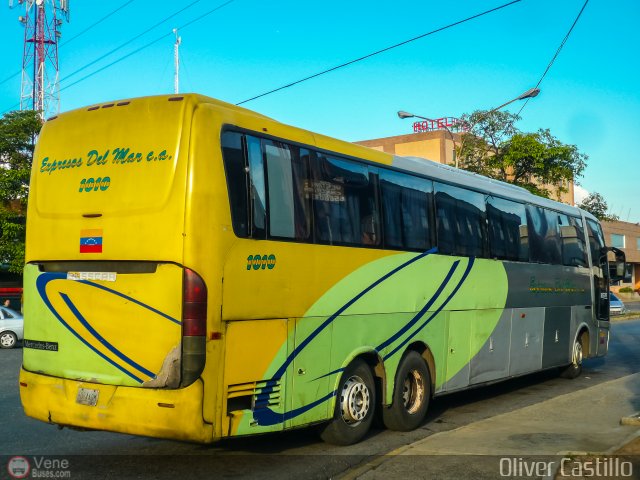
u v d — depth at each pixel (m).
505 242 11.52
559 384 14.00
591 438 8.20
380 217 8.43
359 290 7.95
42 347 6.83
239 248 6.40
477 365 10.53
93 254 6.50
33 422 9.09
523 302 12.05
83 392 6.45
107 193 6.53
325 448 7.88
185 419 5.93
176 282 6.05
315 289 7.29
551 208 13.58
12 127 26.38
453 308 9.91
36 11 33.50
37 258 6.93
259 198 6.70
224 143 6.43
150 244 6.19
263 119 7.03
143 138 6.46
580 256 14.77
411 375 9.05
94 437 8.30
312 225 7.33
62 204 6.81
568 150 30.05
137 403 6.10
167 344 6.04
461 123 32.00
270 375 6.68
